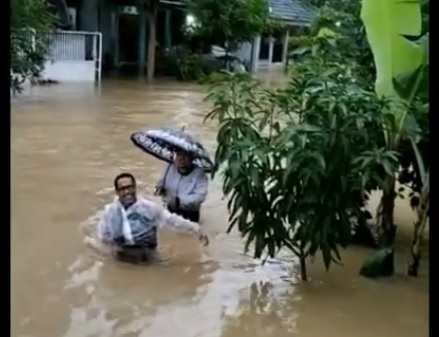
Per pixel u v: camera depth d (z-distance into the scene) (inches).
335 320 147.3
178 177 216.4
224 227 213.5
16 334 132.7
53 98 543.2
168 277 169.0
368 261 173.5
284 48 951.0
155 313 146.9
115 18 807.1
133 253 180.1
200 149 218.2
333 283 168.9
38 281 162.2
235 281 168.2
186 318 145.2
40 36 550.0
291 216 154.9
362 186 149.2
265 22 846.5
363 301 158.2
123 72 810.2
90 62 708.0
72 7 780.6
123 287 161.5
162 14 837.2
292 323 145.0
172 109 509.7
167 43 840.3
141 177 273.1
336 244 169.2
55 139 357.1
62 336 133.0
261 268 178.1
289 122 154.4
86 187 256.4
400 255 191.3
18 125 398.6
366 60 212.1
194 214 214.1
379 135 161.0
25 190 248.1
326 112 151.9
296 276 172.9
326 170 148.8
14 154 313.1
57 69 679.7
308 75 172.2
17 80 532.1
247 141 155.6
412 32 160.9
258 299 157.4
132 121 437.7
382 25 162.1
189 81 767.7
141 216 180.7
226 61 815.1
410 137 159.2
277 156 152.3
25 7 511.8
